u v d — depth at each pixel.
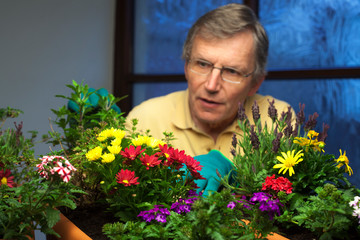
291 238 1.04
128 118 1.84
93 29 3.66
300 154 1.13
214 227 0.85
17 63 3.71
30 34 3.70
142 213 1.02
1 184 1.05
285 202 1.10
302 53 3.04
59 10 3.68
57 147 1.74
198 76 1.57
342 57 2.92
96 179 1.23
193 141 1.71
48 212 0.96
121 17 3.59
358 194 1.15
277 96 3.15
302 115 1.23
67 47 3.68
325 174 1.17
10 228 0.97
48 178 0.94
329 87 2.97
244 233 0.96
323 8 2.96
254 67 1.61
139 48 3.65
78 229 1.05
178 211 1.03
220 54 1.52
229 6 1.58
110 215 1.20
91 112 1.59
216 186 1.27
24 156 1.30
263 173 1.18
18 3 3.70
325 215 1.00
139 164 1.09
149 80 3.56
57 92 3.68
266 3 3.14
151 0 3.58
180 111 1.76
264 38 1.62
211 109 1.59
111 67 3.66
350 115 2.91
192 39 1.60
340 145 2.94
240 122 1.36
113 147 1.09
